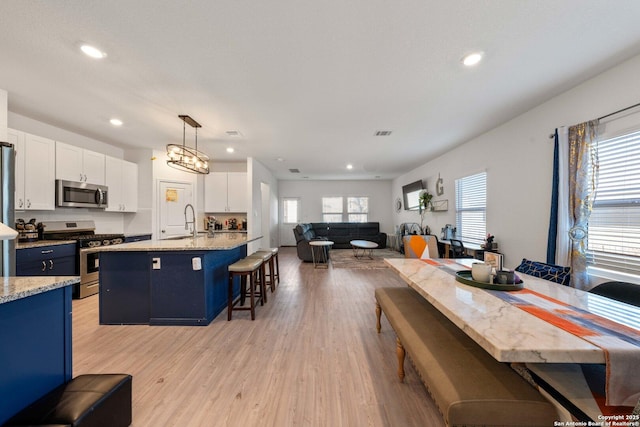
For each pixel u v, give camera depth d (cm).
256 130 396
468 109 320
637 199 220
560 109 281
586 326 105
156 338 251
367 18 170
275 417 152
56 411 117
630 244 225
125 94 276
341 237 894
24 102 295
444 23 175
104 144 465
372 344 239
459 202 499
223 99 289
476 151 436
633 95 217
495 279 166
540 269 205
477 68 231
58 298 138
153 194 509
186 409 158
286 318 300
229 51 204
